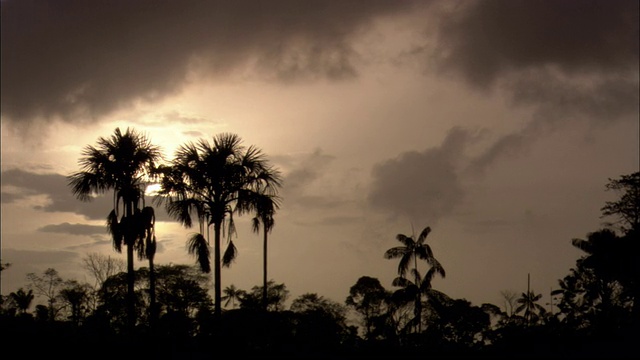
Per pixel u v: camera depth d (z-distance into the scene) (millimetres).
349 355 41188
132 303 47406
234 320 45250
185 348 42594
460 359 40031
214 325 44375
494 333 51719
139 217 48094
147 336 44906
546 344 41781
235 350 42250
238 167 47281
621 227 67500
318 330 48219
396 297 56219
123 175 48875
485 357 39906
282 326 46844
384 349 43000
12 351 39406
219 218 47031
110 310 56844
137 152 48812
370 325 58219
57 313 59281
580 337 43062
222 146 47719
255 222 48719
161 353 41031
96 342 42219
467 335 53375
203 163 47125
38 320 47844
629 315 55156
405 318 56125
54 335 42469
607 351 38594
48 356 39062
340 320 58844
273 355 41062
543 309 70125
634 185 67500
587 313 59219
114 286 59781
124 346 42062
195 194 47406
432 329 53344
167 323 48094
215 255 46531
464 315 53688
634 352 38094
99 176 48625
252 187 47938
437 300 55688
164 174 47750
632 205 67250
